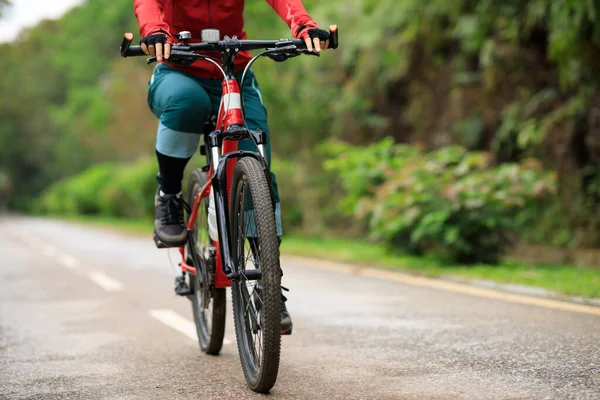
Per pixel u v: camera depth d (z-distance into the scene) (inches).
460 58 1032.8
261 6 1310.3
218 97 292.7
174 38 284.8
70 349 356.5
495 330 362.0
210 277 285.0
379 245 840.3
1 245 1370.6
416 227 719.1
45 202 4318.4
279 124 1286.9
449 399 240.4
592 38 701.3
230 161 259.3
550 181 678.5
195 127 284.7
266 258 230.2
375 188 799.7
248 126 285.1
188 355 334.3
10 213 5374.0
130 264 872.9
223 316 314.3
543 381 258.1
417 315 420.5
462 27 884.0
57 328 422.0
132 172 2026.3
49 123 5103.3
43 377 296.4
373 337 357.4
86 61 4207.7
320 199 1320.1
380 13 1077.8
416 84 1125.1
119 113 2193.7
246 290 258.2
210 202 269.6
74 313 482.3
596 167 895.7
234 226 253.8
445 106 1085.1
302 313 444.5
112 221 2439.7
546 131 868.6
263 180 235.8
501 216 684.7
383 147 830.5
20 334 404.2
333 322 407.2
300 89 1283.2
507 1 814.5
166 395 261.9
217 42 248.8
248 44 251.1
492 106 976.3
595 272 579.2
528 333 349.7
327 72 1304.1
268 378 243.6
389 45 1127.0
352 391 255.8
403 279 617.9
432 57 1078.4
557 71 895.7
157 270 789.2
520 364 285.9
